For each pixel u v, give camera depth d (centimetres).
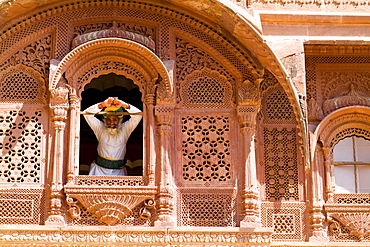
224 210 1215
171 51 1270
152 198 1201
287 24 1254
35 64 1261
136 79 1258
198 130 1252
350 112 1282
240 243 1183
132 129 1288
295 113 1199
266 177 1255
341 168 1280
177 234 1183
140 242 1176
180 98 1259
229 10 1197
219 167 1234
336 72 1316
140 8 1277
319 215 1230
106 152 1274
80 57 1245
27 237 1166
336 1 1270
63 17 1273
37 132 1238
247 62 1261
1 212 1197
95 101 1497
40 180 1215
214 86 1267
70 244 1169
